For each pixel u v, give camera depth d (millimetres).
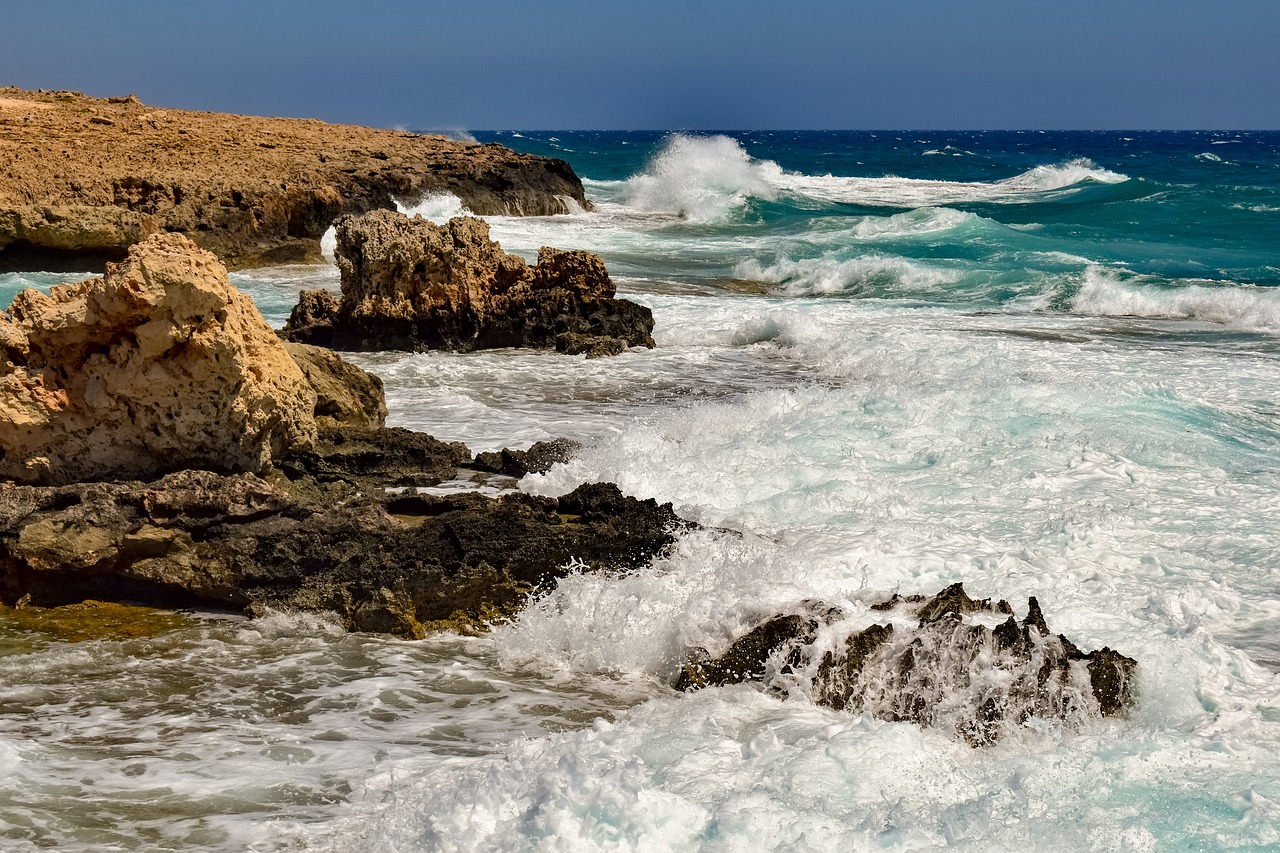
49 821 4922
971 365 14789
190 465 8234
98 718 6016
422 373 14984
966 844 4477
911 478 10258
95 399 8039
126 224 24828
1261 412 12453
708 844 4523
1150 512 9328
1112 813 4758
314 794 5250
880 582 7773
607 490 8203
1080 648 6676
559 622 7195
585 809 4758
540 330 17062
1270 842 4512
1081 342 17219
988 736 5859
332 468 9016
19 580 7539
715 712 6070
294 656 6945
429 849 4645
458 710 6270
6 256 24125
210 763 5527
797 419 12109
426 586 7418
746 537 8180
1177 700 6129
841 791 5027
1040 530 8930
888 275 24016
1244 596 7750
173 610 7570
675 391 14336
